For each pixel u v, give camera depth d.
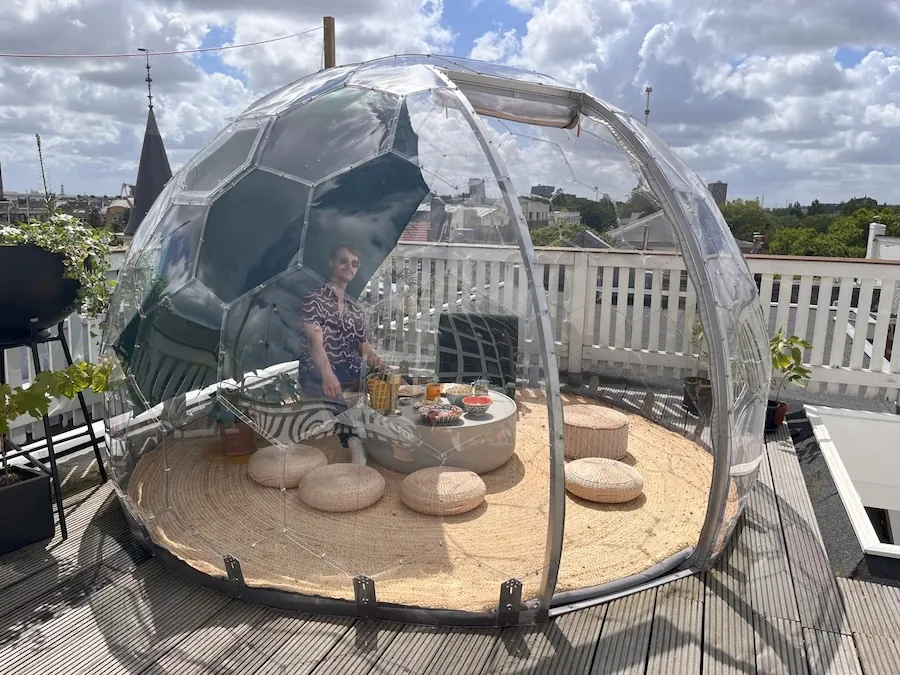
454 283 3.54
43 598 2.44
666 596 2.52
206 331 2.69
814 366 5.23
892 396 5.14
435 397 3.40
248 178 2.89
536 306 2.15
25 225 3.00
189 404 2.88
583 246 4.88
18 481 2.81
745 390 2.94
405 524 2.87
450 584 2.48
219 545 2.70
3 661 2.10
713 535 2.66
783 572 2.71
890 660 2.19
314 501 2.92
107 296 3.29
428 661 2.12
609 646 2.21
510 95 3.34
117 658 2.12
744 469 2.92
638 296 4.80
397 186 2.98
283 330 2.77
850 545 2.90
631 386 4.97
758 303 3.51
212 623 2.30
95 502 3.23
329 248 2.86
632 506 3.33
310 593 2.38
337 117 3.08
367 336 3.13
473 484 3.03
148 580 2.57
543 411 4.36
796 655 2.20
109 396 3.11
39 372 3.00
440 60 3.47
